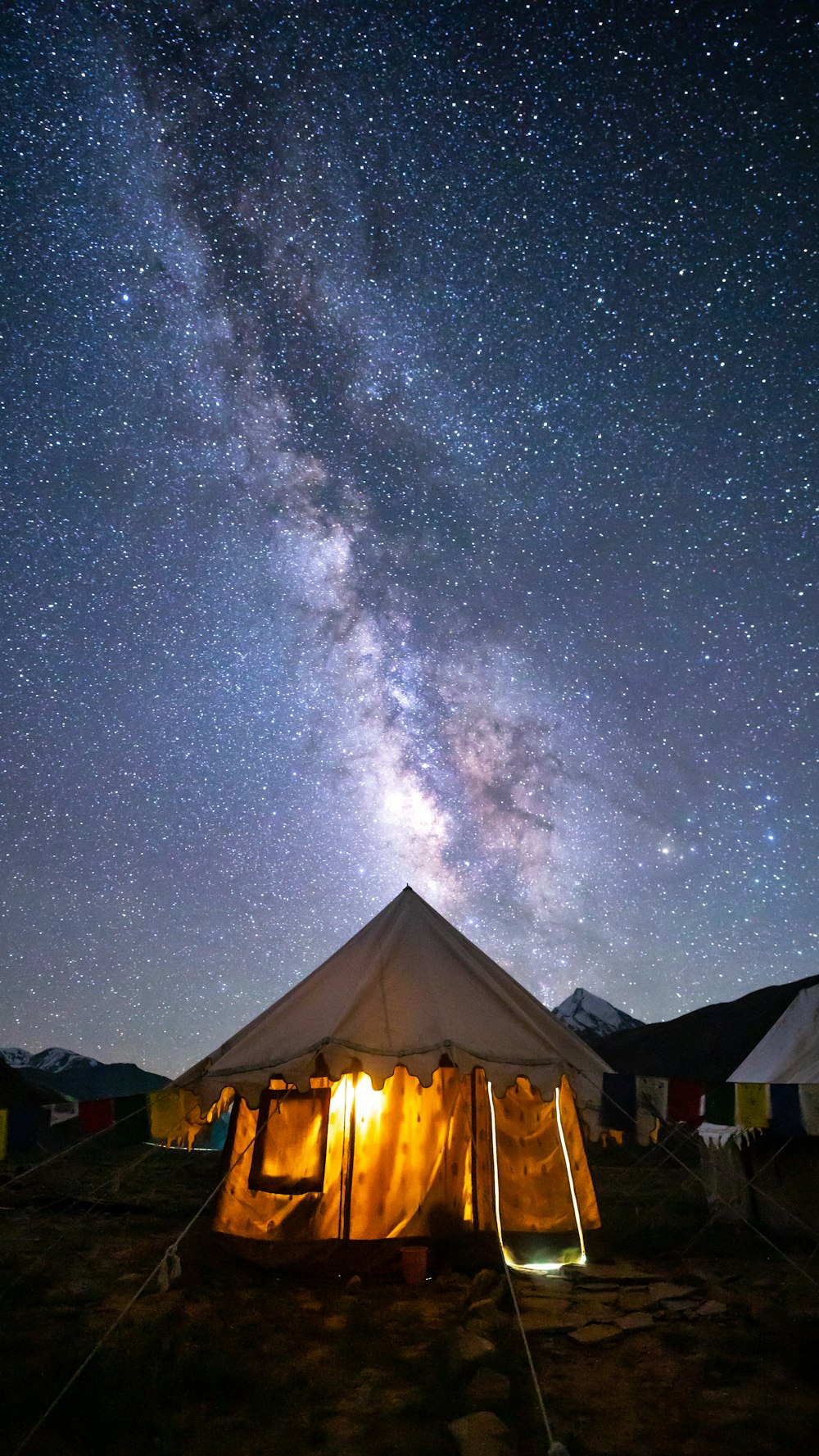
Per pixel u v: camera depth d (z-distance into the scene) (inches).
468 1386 161.0
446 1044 257.0
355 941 307.4
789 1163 300.4
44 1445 137.4
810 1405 157.2
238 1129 289.1
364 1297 233.0
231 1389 159.9
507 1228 279.6
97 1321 199.2
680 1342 192.9
